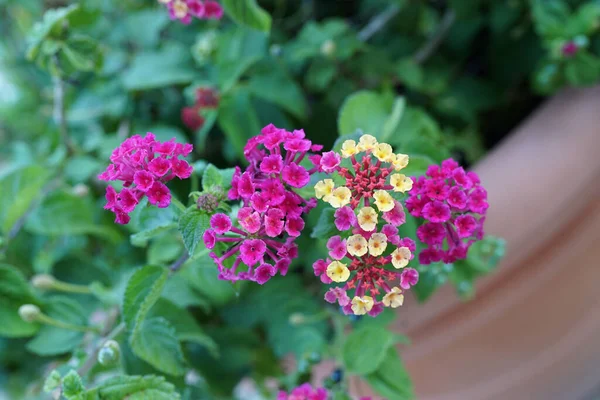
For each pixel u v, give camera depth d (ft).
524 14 2.09
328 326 1.84
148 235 1.38
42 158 1.88
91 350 1.51
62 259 1.76
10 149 2.58
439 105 2.13
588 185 1.74
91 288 1.60
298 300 1.82
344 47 1.89
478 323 1.80
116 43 2.03
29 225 1.71
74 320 1.59
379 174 1.30
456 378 1.86
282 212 1.27
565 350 1.89
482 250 1.61
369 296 1.31
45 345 1.57
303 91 2.03
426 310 1.77
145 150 1.31
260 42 1.79
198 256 1.40
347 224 1.29
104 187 1.91
